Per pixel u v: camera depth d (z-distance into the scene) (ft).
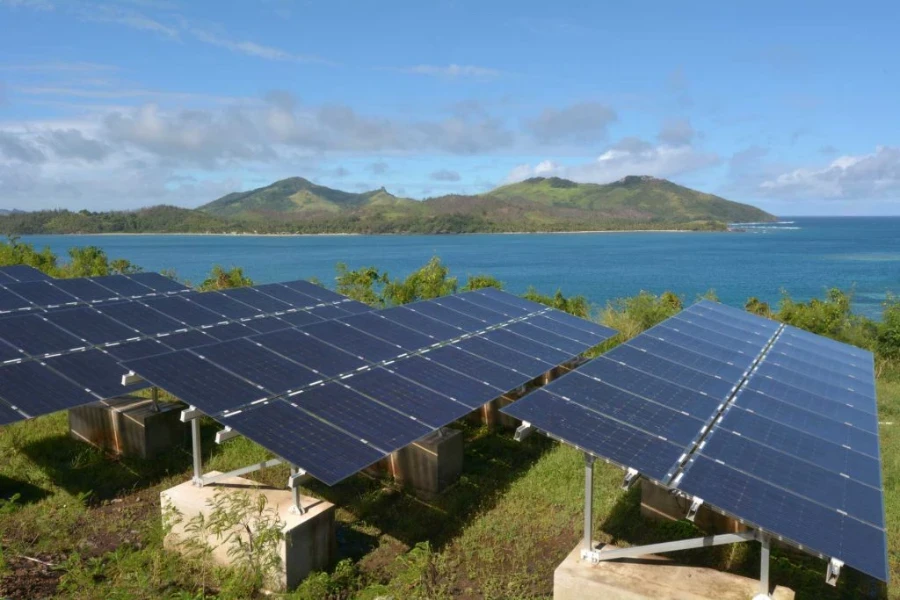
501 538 38.22
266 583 31.55
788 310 98.17
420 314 58.39
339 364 42.37
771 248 606.55
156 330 54.60
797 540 23.82
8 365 42.37
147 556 31.96
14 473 45.65
